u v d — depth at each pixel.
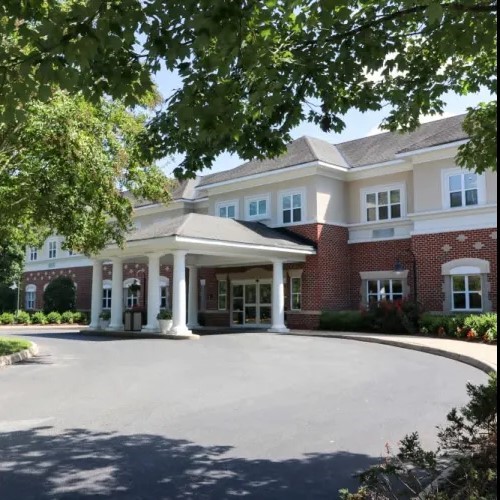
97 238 17.03
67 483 5.35
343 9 5.09
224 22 4.43
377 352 16.56
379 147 28.20
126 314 25.48
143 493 5.09
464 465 4.36
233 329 27.28
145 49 4.84
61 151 13.62
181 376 12.14
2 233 17.91
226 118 5.61
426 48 7.36
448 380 11.27
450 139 22.64
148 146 7.30
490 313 20.02
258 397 9.60
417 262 23.61
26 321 36.97
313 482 5.36
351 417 8.02
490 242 21.47
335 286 26.02
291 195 27.08
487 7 5.34
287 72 6.36
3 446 6.62
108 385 10.98
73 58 4.45
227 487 5.23
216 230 23.62
